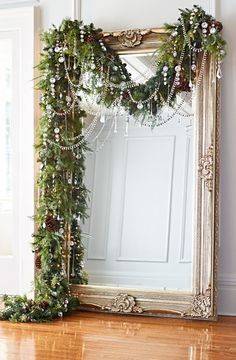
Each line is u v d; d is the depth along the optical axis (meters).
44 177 5.35
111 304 5.24
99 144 5.43
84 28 5.29
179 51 5.11
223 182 5.18
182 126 5.23
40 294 5.25
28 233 5.64
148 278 5.29
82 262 5.43
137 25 5.38
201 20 5.04
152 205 5.33
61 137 5.38
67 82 5.39
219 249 5.16
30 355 4.19
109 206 5.42
